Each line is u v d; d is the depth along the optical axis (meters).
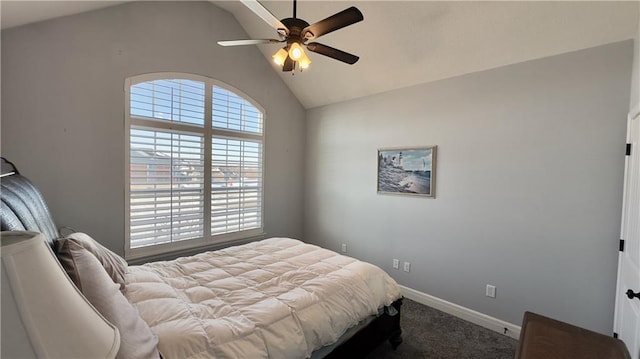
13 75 2.26
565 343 1.33
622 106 2.03
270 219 4.13
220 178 3.59
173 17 3.09
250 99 3.80
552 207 2.33
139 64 2.88
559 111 2.29
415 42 2.80
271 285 1.88
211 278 1.95
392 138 3.41
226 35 3.54
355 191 3.82
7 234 0.56
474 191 2.76
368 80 3.47
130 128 2.86
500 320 2.62
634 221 1.77
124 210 2.84
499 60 2.55
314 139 4.37
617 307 2.00
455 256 2.91
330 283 1.91
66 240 1.17
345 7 2.78
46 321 0.53
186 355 1.20
